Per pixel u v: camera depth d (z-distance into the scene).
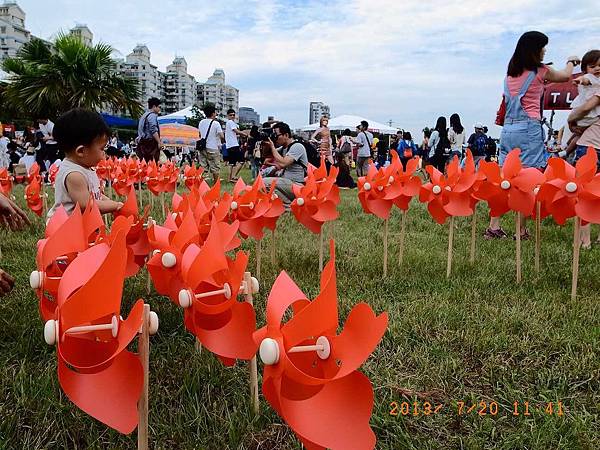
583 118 5.30
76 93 16.20
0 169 5.72
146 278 3.97
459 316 3.25
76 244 2.06
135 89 17.27
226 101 104.69
